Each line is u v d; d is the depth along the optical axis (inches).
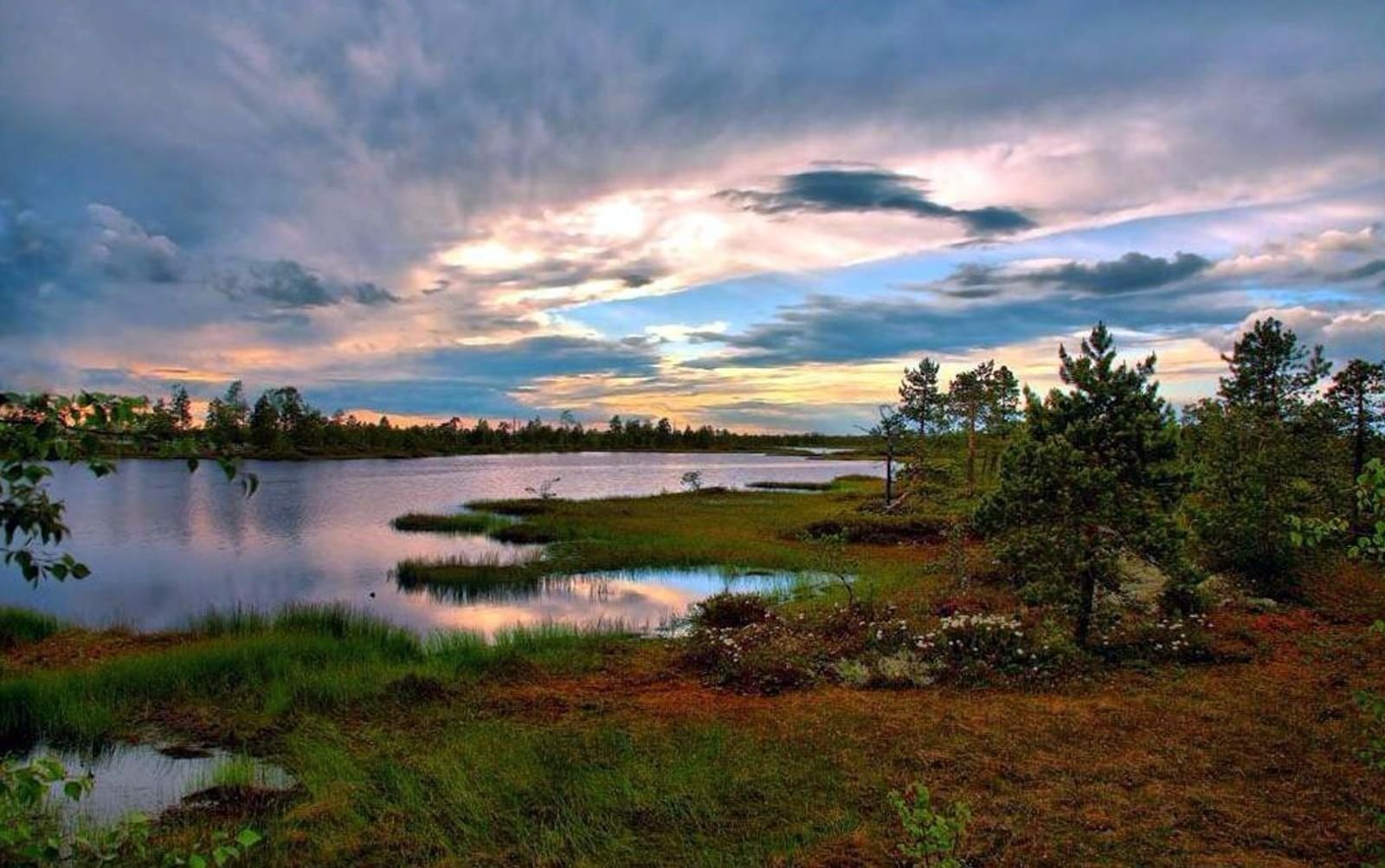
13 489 124.7
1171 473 488.1
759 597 709.9
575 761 341.7
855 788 309.1
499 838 278.7
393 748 360.2
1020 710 394.9
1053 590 475.2
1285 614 570.6
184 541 1235.9
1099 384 498.3
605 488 2527.1
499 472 3503.9
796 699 428.5
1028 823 274.2
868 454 1852.9
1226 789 297.4
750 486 2568.9
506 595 822.5
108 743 375.9
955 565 758.5
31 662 543.5
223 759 357.1
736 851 264.5
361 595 828.6
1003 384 2025.1
